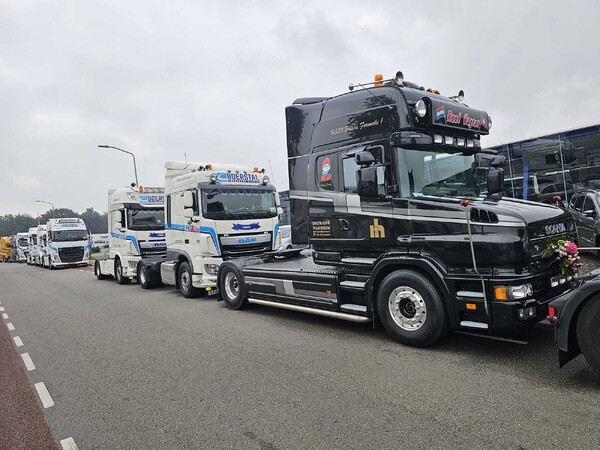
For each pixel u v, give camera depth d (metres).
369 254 6.19
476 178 6.28
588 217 11.46
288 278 7.33
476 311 4.88
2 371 5.89
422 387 4.26
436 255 5.27
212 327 7.52
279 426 3.65
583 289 3.96
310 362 5.26
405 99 5.70
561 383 4.12
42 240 33.03
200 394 4.49
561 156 14.24
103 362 5.89
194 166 11.73
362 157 5.59
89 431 3.85
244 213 10.54
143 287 13.77
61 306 11.26
